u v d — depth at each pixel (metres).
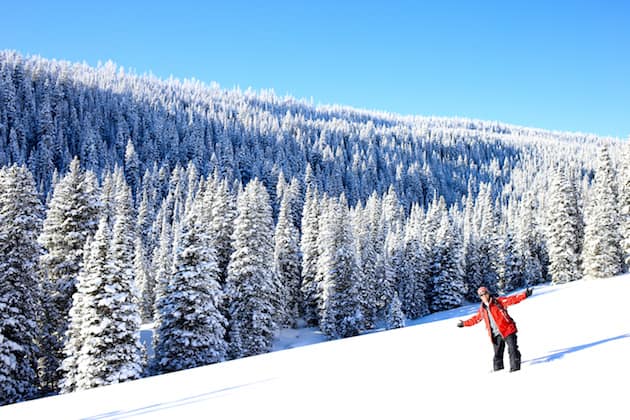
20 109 150.38
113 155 142.88
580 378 6.49
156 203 109.50
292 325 55.97
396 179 185.38
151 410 9.38
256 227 40.88
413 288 63.53
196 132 166.75
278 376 11.48
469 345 12.36
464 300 74.12
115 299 24.64
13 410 11.32
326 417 6.90
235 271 39.91
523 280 73.19
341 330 48.53
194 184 113.94
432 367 9.80
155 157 149.50
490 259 75.25
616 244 50.16
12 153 125.94
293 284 56.94
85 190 32.09
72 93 177.75
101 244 25.53
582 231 56.97
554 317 15.43
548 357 8.52
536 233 73.00
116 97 193.62
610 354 7.75
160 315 30.33
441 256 65.81
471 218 111.06
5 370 23.44
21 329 24.75
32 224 26.55
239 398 9.28
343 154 199.62
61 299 30.16
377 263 61.16
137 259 61.22
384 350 13.73
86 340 24.36
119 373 24.14
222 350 30.48
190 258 30.28
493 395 6.43
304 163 178.12
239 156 158.00
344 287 50.16
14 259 25.12
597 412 5.06
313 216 60.16
